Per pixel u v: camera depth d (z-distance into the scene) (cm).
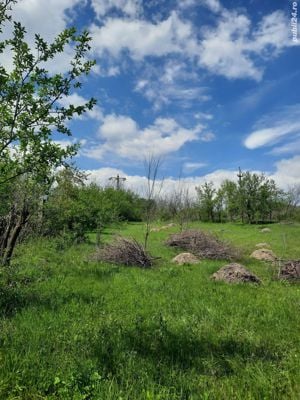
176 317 748
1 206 1056
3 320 679
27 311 732
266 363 533
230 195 5716
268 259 1845
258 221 5888
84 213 1997
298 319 770
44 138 616
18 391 435
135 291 970
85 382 443
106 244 1612
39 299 823
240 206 5547
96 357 529
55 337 601
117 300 870
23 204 1134
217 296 955
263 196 5478
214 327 697
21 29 588
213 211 6075
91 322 680
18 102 606
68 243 1856
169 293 970
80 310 768
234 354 571
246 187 5556
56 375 469
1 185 694
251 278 1204
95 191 2414
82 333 618
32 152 633
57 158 632
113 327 646
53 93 612
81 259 1477
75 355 532
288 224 4728
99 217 2098
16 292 827
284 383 473
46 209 1579
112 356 537
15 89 597
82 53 616
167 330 644
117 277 1154
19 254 1471
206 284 1122
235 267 1238
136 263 1473
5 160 646
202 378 488
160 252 1948
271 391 454
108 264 1409
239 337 639
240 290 1049
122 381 464
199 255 1852
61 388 428
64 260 1413
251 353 572
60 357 526
